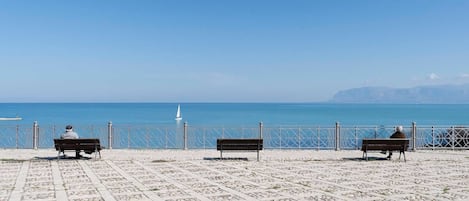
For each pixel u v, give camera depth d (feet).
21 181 37.55
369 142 51.96
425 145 65.82
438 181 38.27
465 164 49.55
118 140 73.51
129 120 227.81
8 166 46.75
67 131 53.78
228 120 230.07
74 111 406.62
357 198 30.91
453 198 31.09
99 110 447.83
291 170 44.39
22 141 80.38
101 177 39.70
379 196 31.63
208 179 38.73
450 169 45.65
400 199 30.66
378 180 38.58
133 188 34.40
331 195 31.91
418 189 34.45
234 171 43.52
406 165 48.60
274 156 56.24
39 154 57.82
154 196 31.37
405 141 51.90
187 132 66.33
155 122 210.38
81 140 51.26
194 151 62.34
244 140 52.11
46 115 299.58
